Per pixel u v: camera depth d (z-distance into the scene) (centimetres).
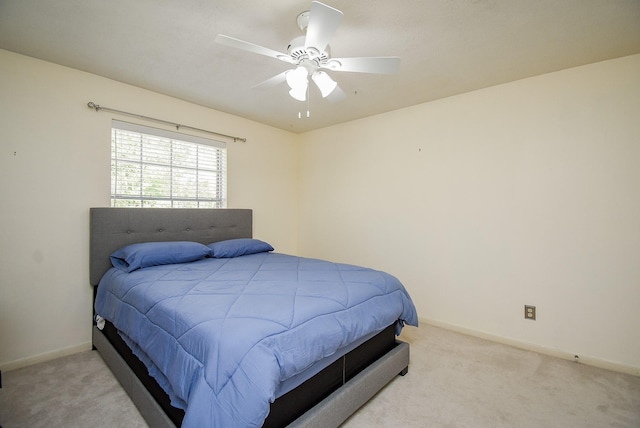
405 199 312
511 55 205
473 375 200
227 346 110
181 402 119
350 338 148
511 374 202
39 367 207
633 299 203
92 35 185
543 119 234
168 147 289
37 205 214
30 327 211
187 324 127
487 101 259
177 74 239
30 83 211
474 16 164
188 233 293
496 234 255
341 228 370
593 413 162
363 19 166
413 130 305
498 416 160
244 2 154
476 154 266
